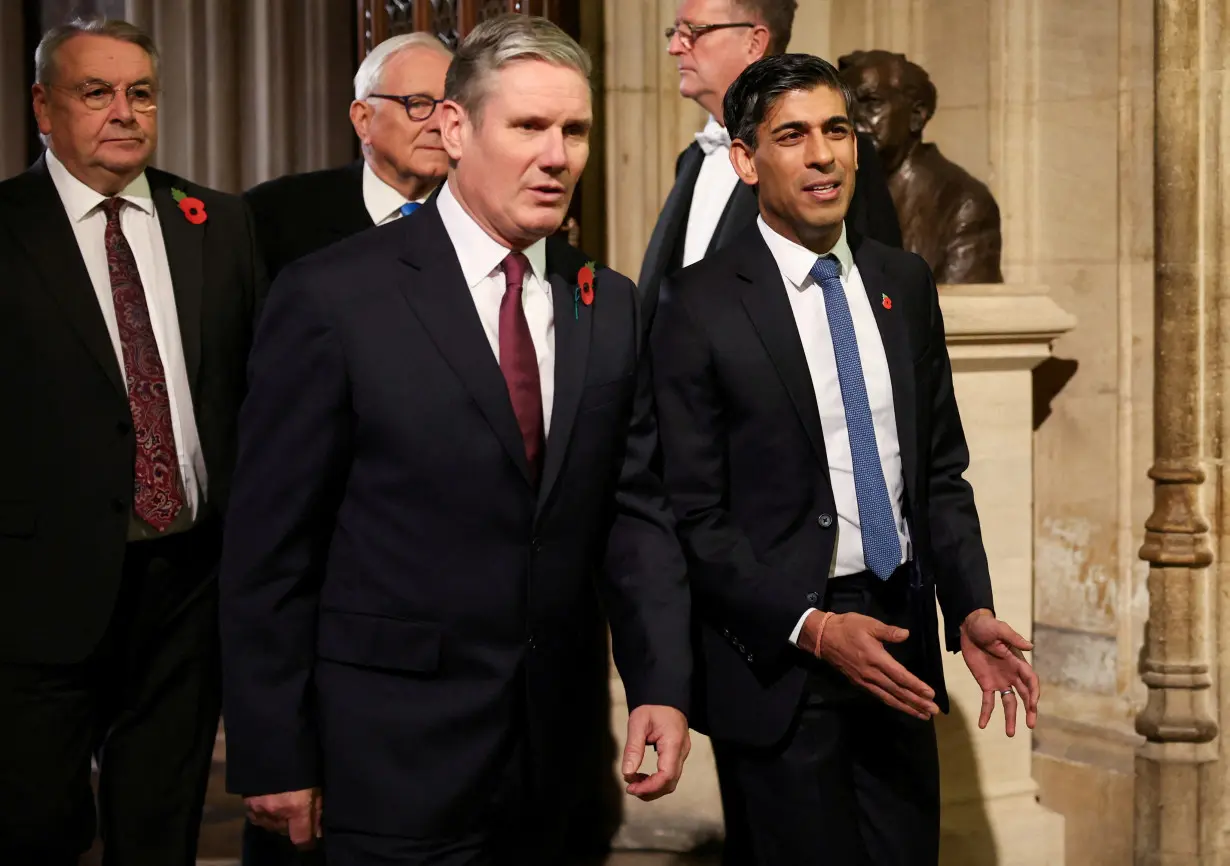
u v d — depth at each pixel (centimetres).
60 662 454
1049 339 635
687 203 577
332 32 953
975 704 632
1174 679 642
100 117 458
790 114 425
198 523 479
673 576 395
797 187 427
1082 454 689
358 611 362
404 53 542
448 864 359
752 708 426
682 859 643
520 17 358
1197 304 637
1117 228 672
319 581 370
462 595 360
